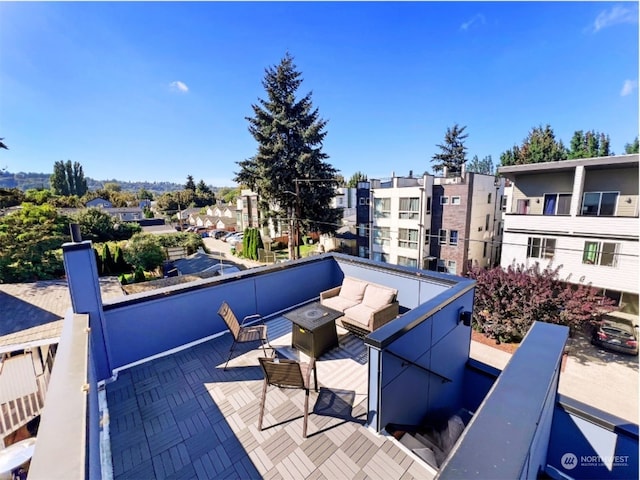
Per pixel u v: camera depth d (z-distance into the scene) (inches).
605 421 84.4
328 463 80.0
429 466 79.1
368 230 727.7
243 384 114.5
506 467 29.0
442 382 130.0
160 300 134.3
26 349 281.9
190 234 1030.4
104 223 1056.8
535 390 44.7
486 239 628.7
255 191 705.0
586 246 367.6
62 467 40.1
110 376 118.0
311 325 123.8
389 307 152.3
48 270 627.2
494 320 342.0
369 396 90.4
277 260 824.9
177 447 85.5
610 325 344.5
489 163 1519.4
